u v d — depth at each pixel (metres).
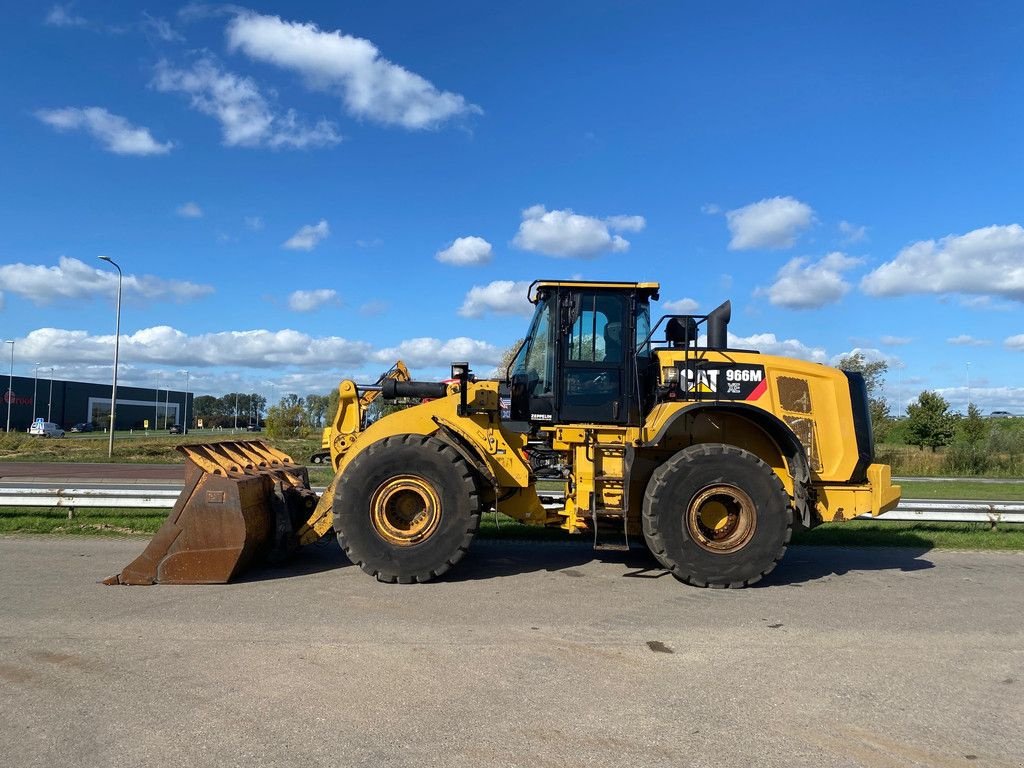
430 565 6.45
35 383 82.62
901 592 6.49
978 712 3.85
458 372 6.95
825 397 7.14
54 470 21.56
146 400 101.88
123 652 4.53
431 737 3.44
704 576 6.48
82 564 7.02
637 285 7.23
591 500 6.91
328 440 8.06
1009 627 5.40
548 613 5.58
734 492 6.54
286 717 3.63
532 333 7.63
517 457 7.08
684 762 3.24
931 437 33.50
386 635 4.95
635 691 4.05
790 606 5.93
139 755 3.22
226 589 6.15
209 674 4.19
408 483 6.51
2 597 5.80
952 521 9.95
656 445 6.73
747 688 4.13
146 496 9.48
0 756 3.20
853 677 4.34
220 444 7.25
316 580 6.53
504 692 4.00
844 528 10.31
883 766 3.24
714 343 7.66
